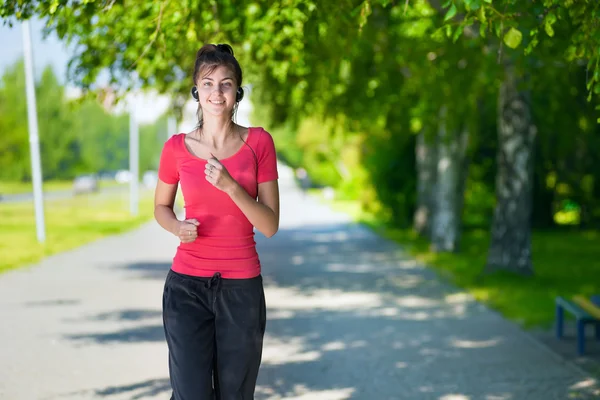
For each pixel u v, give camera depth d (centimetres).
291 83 1267
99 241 2261
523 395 622
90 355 750
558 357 760
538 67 1155
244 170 353
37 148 2186
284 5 732
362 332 887
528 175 1371
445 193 1914
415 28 1269
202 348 349
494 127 2641
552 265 1689
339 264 1648
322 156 5928
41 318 959
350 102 1557
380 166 2736
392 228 2788
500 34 504
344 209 4425
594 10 471
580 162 2733
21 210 4341
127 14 778
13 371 683
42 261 1666
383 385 648
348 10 669
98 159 12281
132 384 639
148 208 4756
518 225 1374
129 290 1220
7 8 546
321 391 628
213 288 349
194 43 844
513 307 1055
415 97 1650
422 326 927
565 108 1653
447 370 704
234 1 771
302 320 968
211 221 350
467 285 1297
